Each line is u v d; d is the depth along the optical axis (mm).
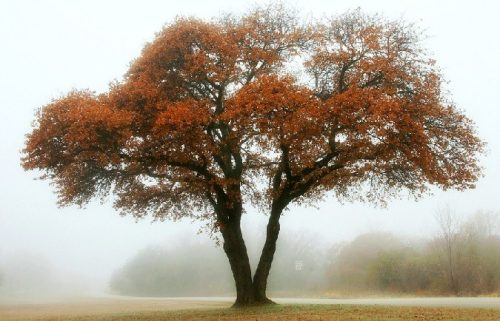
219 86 24656
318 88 24750
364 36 23250
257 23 26484
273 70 26406
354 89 20656
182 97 23953
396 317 17719
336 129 21875
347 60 23016
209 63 23281
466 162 22781
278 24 27219
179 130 20484
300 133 20438
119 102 22656
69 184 24422
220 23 27188
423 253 55562
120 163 22531
